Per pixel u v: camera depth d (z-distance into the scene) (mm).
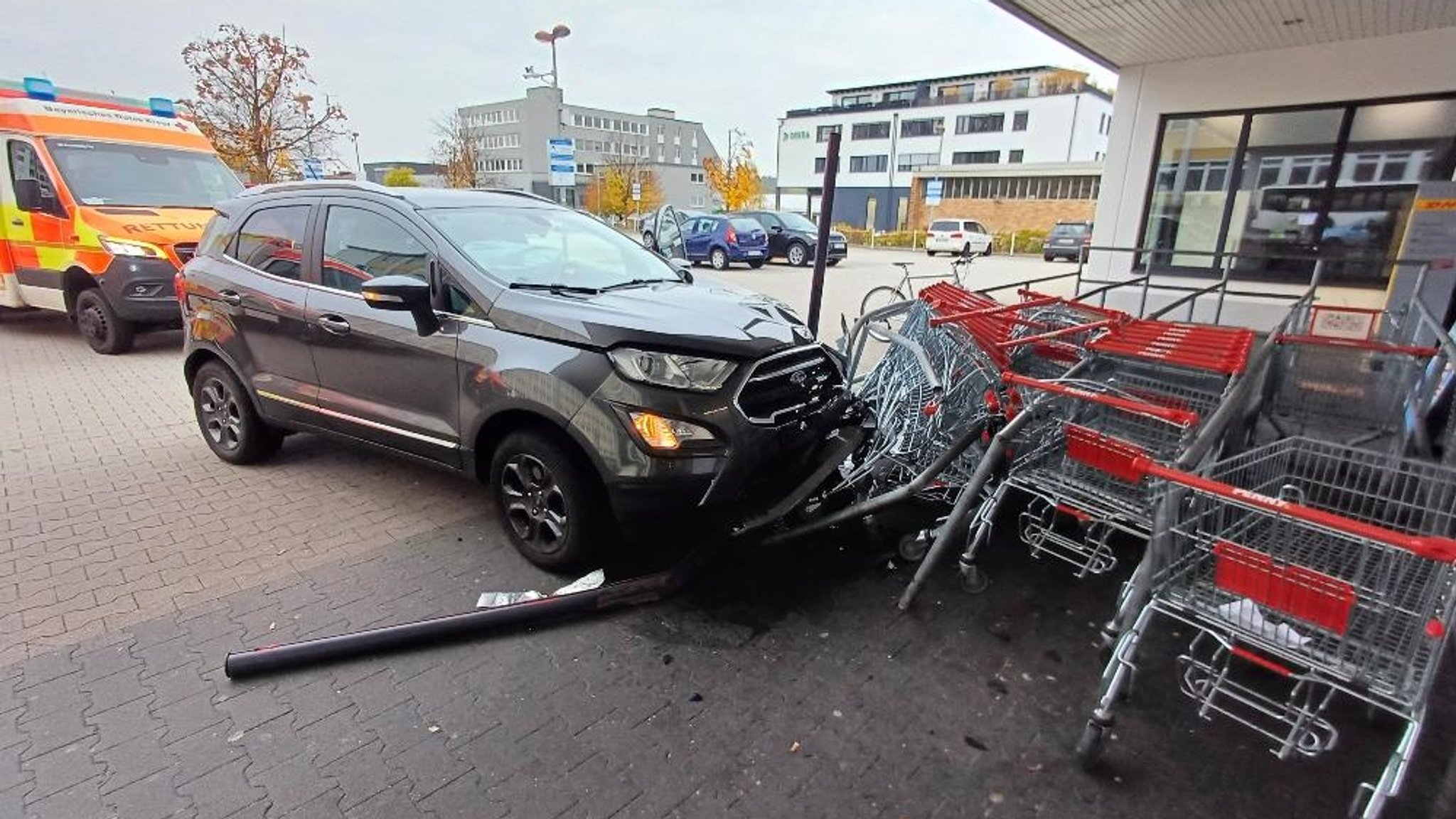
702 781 2324
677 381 3070
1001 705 2699
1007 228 45812
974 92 58969
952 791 2307
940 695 2744
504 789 2283
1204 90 8773
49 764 2332
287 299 4152
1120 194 9633
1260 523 2371
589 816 2189
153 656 2883
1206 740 2531
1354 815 2115
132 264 7723
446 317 3549
